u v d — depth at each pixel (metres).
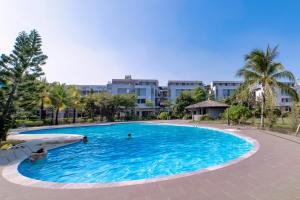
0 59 13.98
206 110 37.62
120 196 4.11
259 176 5.19
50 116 38.03
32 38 14.91
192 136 18.47
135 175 7.66
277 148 9.18
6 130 11.73
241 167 6.05
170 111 51.72
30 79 14.88
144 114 55.94
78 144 14.55
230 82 65.94
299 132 15.38
